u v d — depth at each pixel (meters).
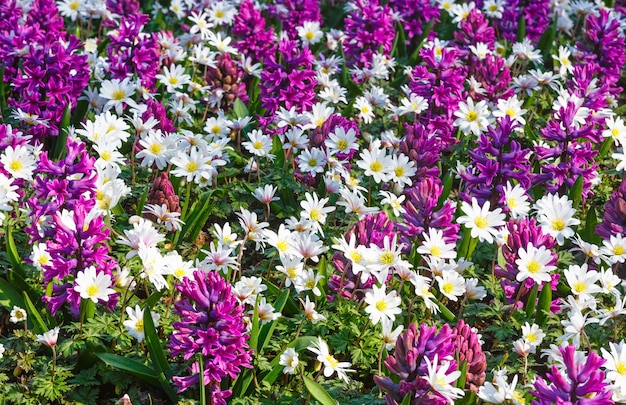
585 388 1.14
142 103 1.66
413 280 1.31
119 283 1.30
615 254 1.39
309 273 1.31
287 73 1.70
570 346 1.15
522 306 1.39
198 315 1.19
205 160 1.47
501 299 1.41
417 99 1.67
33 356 1.26
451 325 1.37
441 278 1.31
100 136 1.46
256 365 1.25
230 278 1.43
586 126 1.57
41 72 1.56
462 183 1.68
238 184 1.57
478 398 1.22
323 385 1.28
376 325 1.33
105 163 1.44
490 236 1.36
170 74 1.69
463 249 1.43
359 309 1.35
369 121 1.69
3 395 1.23
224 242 1.34
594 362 1.14
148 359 1.28
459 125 1.64
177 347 1.20
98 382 1.26
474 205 1.37
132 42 1.69
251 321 1.30
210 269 1.31
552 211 1.40
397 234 1.38
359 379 1.31
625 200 1.45
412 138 1.53
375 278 1.37
